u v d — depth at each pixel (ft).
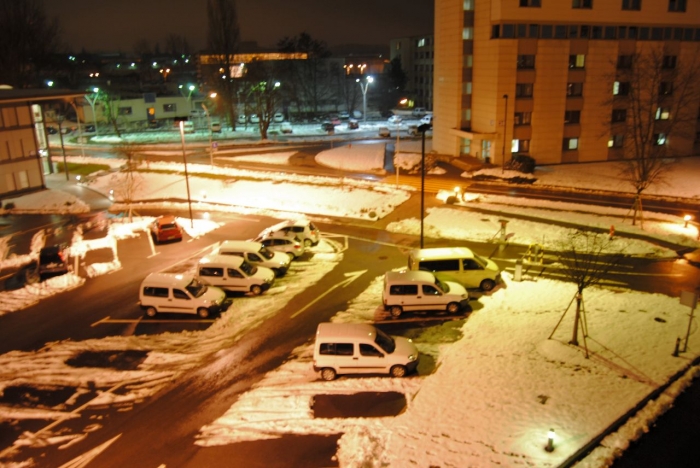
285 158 205.67
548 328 69.97
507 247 104.01
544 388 56.75
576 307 68.95
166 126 318.86
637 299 78.07
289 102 361.10
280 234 105.50
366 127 288.71
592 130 180.14
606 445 48.16
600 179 159.43
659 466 45.78
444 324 74.02
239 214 138.21
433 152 204.23
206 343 72.23
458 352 65.51
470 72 184.85
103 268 101.50
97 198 160.15
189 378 63.93
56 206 151.12
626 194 143.33
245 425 54.49
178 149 232.94
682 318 71.51
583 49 172.14
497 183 158.20
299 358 67.31
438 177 167.12
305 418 55.06
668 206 131.64
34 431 55.11
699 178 157.79
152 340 73.67
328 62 443.32
